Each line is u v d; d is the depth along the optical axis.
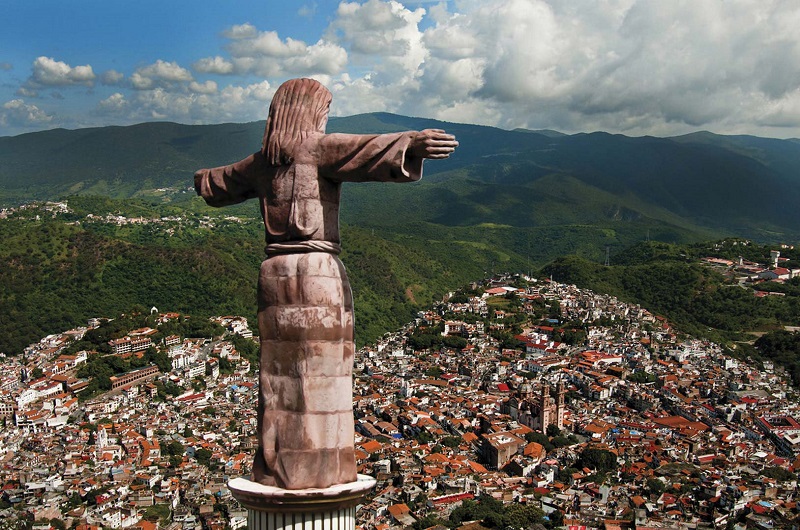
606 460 156.75
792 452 172.88
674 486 143.00
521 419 194.25
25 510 132.62
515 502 135.88
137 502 137.50
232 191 20.98
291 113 19.58
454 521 125.69
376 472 149.88
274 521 18.89
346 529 19.20
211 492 141.12
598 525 124.12
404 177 18.69
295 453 18.86
